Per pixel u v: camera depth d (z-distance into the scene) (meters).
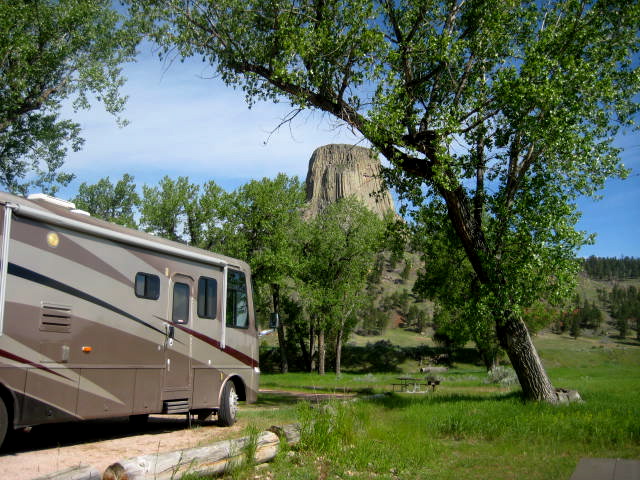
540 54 12.98
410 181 15.02
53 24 19.06
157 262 9.77
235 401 11.35
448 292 19.47
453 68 14.87
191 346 10.35
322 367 45.53
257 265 36.41
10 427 7.14
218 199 36.38
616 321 121.38
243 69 15.25
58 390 7.68
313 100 14.78
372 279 113.94
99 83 19.67
